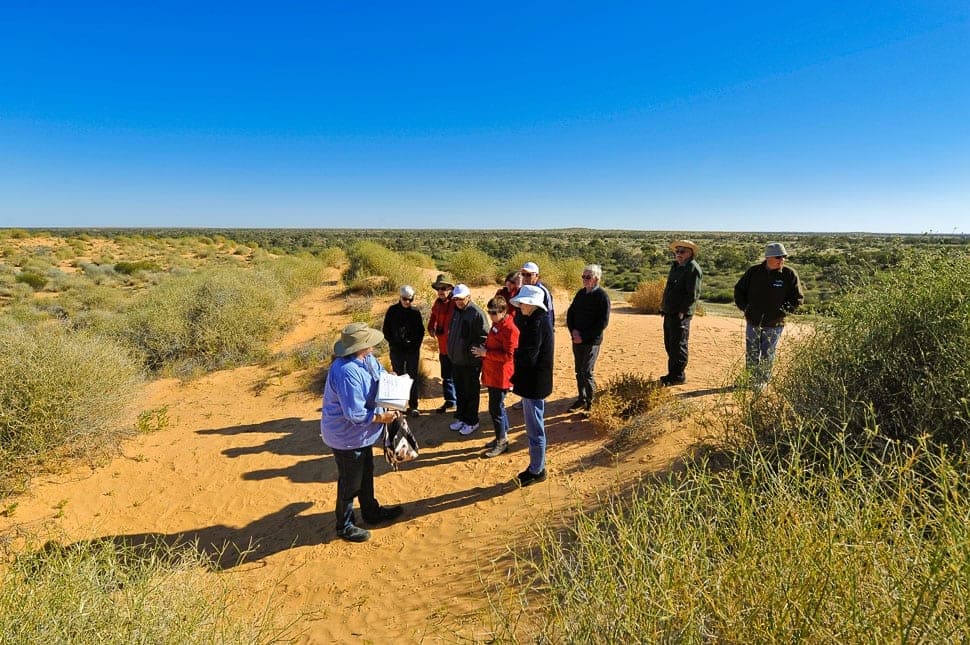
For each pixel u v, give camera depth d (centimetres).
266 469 532
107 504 468
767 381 379
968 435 253
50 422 493
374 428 381
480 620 278
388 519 423
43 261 3131
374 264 1717
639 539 218
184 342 982
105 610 231
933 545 166
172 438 621
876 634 150
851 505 190
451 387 645
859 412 297
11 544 388
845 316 352
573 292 1795
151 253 4300
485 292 1681
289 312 1265
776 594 170
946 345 295
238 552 397
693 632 168
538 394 418
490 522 394
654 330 1073
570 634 185
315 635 304
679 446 419
